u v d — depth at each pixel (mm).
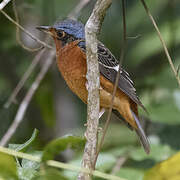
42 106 12812
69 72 9672
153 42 12016
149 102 10859
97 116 6941
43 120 13031
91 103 6953
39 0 12492
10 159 5277
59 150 5383
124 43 7215
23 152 5930
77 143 5383
